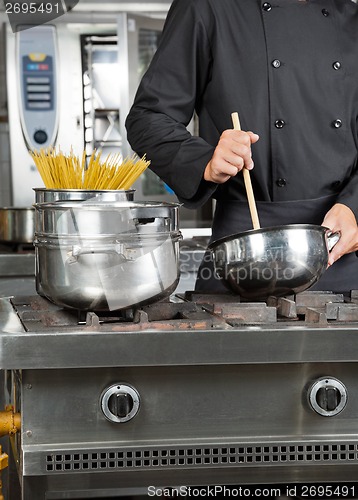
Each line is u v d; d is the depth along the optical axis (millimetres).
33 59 4105
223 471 1375
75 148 4188
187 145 1817
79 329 1292
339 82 1977
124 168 1890
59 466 1301
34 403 1305
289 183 1965
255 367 1358
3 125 4371
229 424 1360
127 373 1323
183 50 1969
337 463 1367
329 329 1318
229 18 1956
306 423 1380
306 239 1501
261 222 1975
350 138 1998
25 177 4172
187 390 1345
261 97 1953
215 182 1755
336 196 1982
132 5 4012
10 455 1845
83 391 1314
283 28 1950
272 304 1566
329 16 1995
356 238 1758
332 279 1955
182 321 1352
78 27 4094
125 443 1324
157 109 1968
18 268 2891
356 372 1386
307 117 1958
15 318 1438
